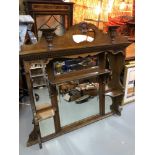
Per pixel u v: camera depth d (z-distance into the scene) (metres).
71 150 1.77
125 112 2.42
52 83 1.70
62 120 2.09
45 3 2.45
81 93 2.39
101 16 2.95
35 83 1.92
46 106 1.85
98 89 2.23
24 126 2.14
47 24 2.60
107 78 2.22
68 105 2.32
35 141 1.85
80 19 2.85
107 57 2.13
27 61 1.44
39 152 1.75
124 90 2.32
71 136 1.97
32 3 2.38
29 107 2.57
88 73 1.96
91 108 2.33
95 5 2.85
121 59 2.10
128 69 2.38
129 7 3.03
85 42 1.64
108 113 2.33
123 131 2.04
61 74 1.80
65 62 1.82
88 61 1.95
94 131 2.05
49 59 1.54
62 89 2.23
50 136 1.92
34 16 2.44
